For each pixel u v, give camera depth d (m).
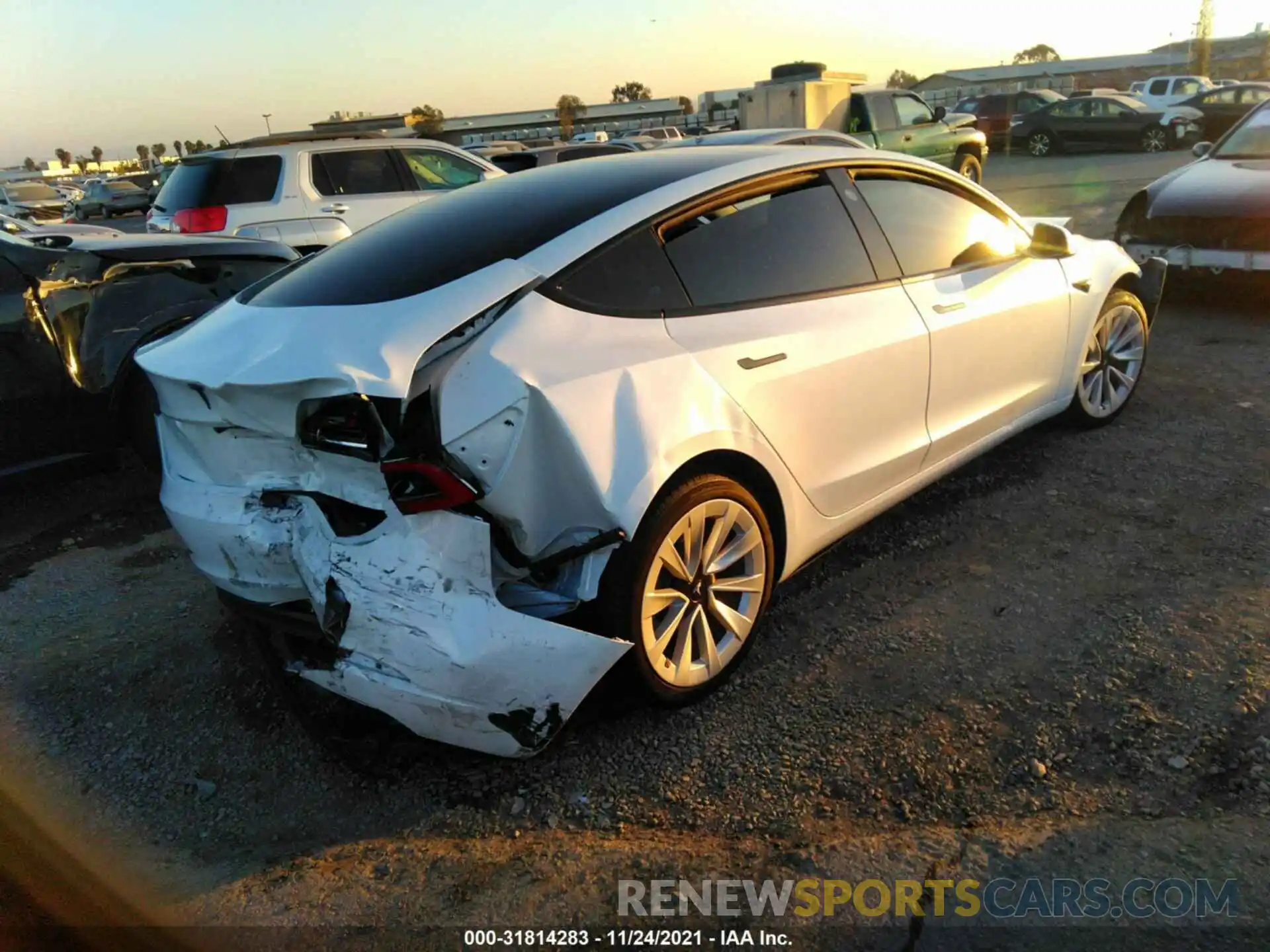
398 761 2.67
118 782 2.70
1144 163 20.22
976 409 3.74
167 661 3.29
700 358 2.69
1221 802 2.18
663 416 2.52
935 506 3.97
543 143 20.64
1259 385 5.14
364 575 2.27
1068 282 4.16
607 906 2.09
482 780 2.56
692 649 2.75
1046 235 4.09
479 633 2.24
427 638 2.23
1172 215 6.78
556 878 2.19
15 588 3.96
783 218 3.13
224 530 2.51
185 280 4.91
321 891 2.21
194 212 8.08
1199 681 2.61
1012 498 3.98
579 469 2.35
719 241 2.94
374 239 3.06
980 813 2.25
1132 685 2.64
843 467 3.15
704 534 2.68
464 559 2.25
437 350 2.33
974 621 3.08
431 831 2.40
